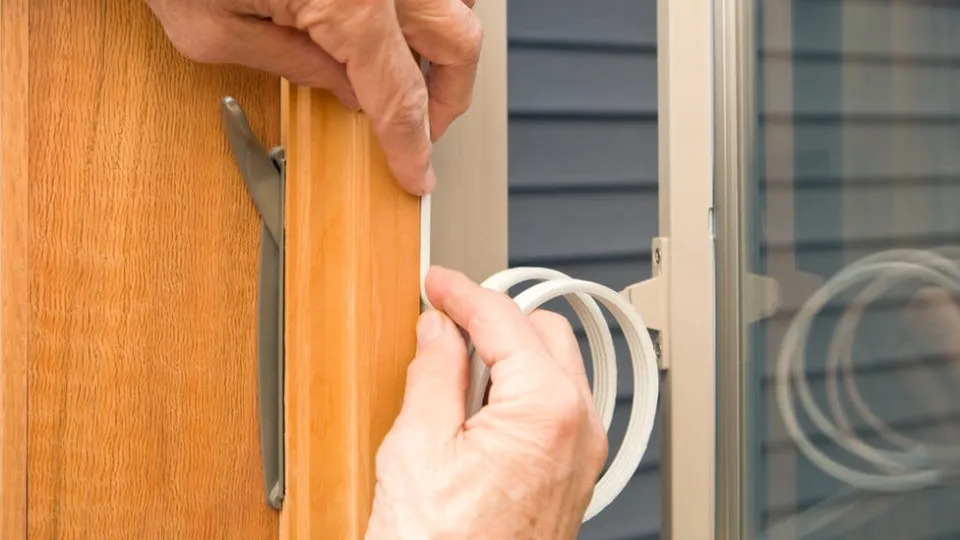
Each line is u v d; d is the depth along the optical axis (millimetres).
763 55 811
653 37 1328
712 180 846
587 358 1281
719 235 844
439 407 526
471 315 550
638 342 645
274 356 603
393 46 509
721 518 841
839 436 800
